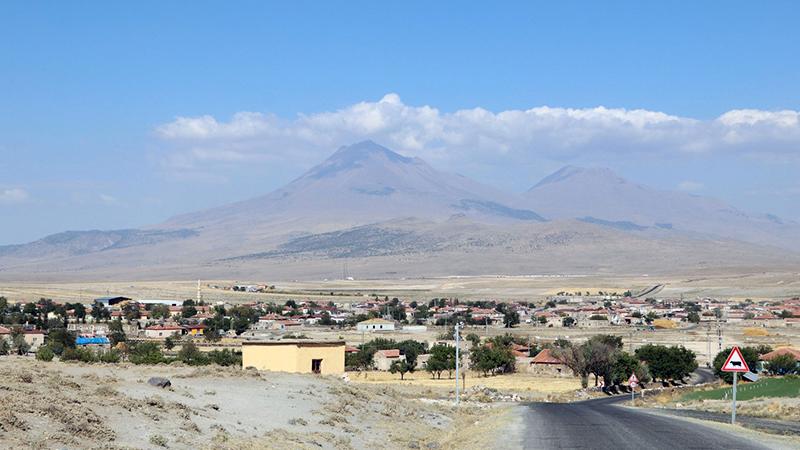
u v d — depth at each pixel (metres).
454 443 35.41
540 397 98.94
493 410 60.28
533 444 32.12
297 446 29.28
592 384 131.38
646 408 73.69
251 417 33.84
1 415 22.59
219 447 26.11
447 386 109.00
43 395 27.33
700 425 43.06
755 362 133.38
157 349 146.12
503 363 152.12
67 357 99.56
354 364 147.50
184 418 29.88
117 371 44.94
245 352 75.62
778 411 61.72
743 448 30.72
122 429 25.81
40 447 21.34
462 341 195.25
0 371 31.02
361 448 32.34
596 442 32.88
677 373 135.88
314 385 48.66
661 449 30.38
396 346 166.88
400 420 43.88
